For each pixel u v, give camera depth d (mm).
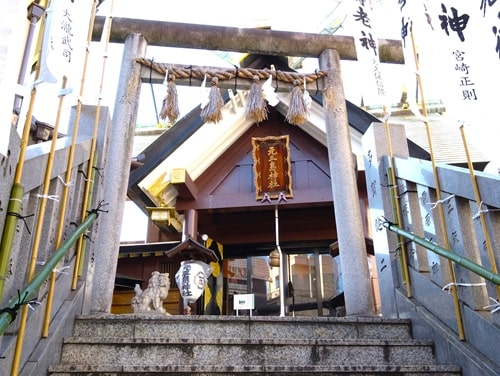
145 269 11094
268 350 3205
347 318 3703
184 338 3191
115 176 5078
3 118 2211
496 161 3037
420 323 3650
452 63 3396
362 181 9125
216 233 10977
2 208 2248
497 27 3273
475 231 3133
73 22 3592
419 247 3982
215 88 5723
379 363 3295
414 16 3848
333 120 5930
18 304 2213
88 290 3885
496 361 2814
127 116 5469
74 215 3740
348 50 6418
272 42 6355
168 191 9250
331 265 10539
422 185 3922
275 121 10523
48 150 3141
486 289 3078
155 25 6125
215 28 6316
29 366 2576
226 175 10164
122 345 3129
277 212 9984
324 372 2891
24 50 6176
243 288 10688
